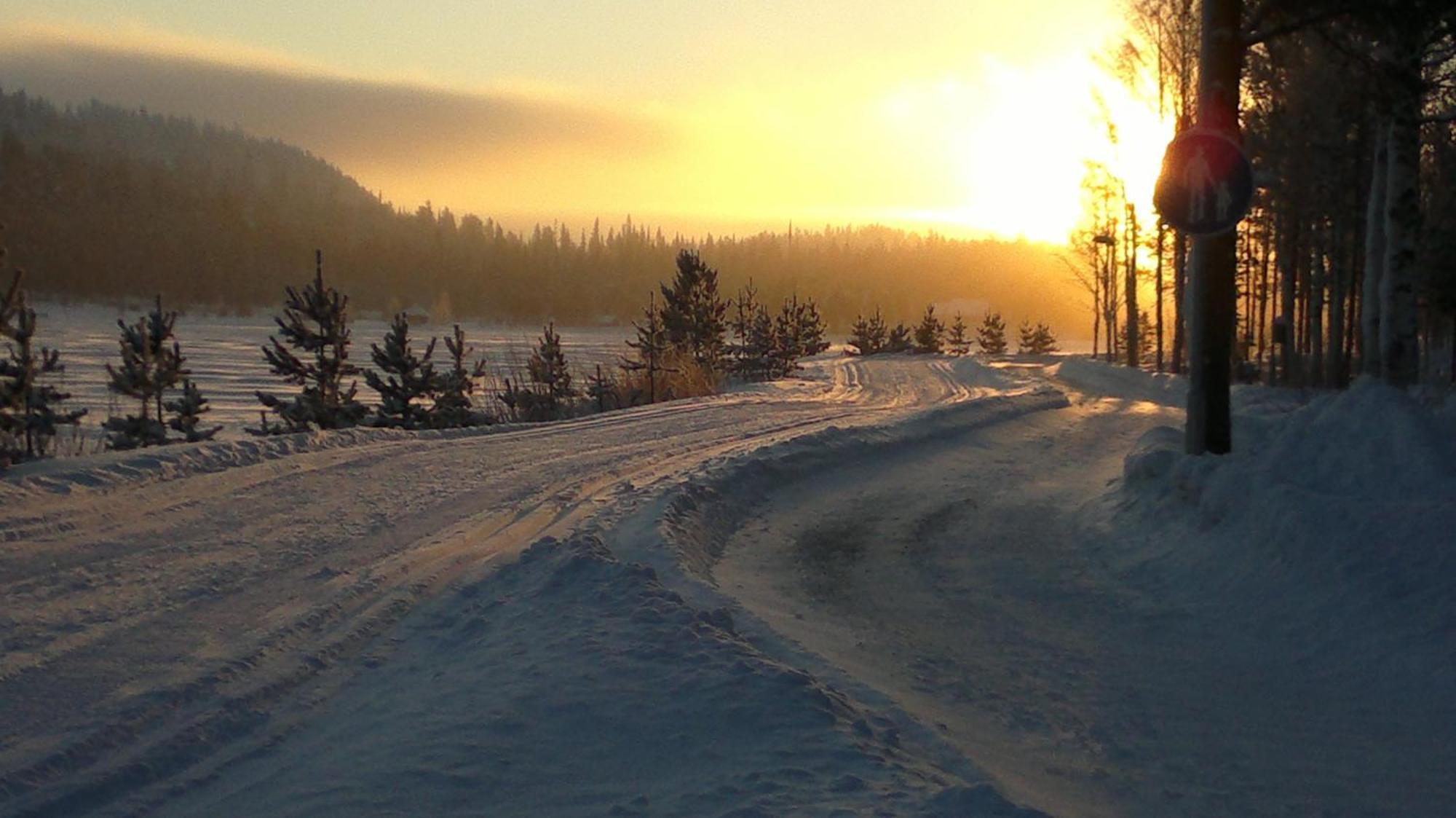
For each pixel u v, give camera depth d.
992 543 11.43
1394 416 10.36
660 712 5.62
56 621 6.95
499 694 5.89
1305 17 11.74
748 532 11.88
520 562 8.77
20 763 4.85
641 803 4.61
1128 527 11.28
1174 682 6.98
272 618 7.26
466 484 13.09
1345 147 29.45
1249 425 16.20
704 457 15.88
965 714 6.36
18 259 145.75
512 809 4.58
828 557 10.73
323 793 4.71
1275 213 37.09
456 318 176.00
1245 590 8.65
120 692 5.78
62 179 167.00
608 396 37.53
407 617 7.54
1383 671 6.92
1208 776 5.48
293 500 11.49
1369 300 21.23
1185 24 36.69
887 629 8.17
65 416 22.28
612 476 14.02
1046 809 4.83
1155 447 13.05
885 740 5.47
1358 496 9.70
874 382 46.25
